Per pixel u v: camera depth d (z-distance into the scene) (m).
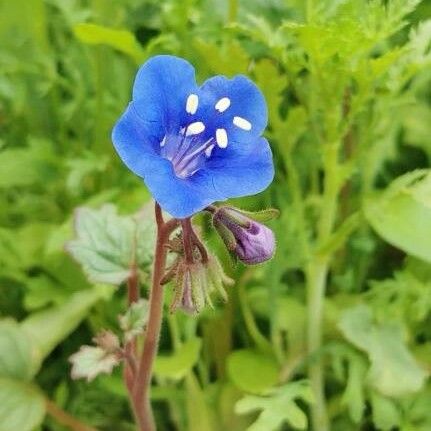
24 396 0.16
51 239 0.17
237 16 0.19
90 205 0.18
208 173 0.10
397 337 0.17
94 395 0.18
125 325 0.13
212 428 0.17
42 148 0.19
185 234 0.11
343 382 0.18
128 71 0.20
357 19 0.15
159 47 0.20
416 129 0.21
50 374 0.18
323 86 0.16
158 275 0.12
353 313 0.17
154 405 0.18
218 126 0.11
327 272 0.19
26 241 0.18
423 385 0.17
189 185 0.10
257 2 0.19
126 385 0.14
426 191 0.17
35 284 0.18
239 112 0.11
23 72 0.20
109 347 0.13
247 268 0.18
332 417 0.18
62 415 0.16
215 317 0.18
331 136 0.16
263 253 0.11
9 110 0.21
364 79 0.15
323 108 0.16
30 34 0.20
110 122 0.20
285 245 0.18
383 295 0.18
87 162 0.18
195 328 0.18
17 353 0.16
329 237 0.17
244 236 0.11
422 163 0.21
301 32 0.15
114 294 0.18
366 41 0.15
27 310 0.19
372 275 0.20
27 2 0.19
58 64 0.22
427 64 0.16
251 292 0.18
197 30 0.18
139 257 0.14
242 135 0.10
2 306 0.19
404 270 0.18
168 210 0.10
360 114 0.18
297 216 0.18
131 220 0.15
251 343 0.19
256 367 0.17
